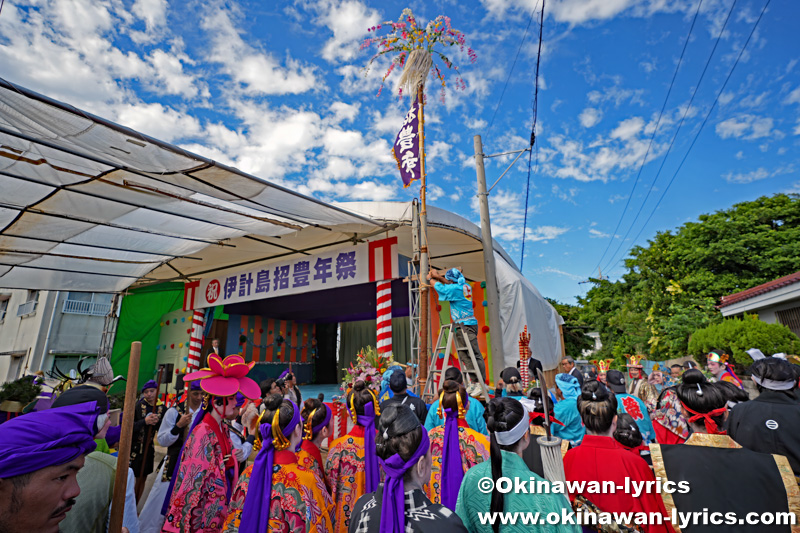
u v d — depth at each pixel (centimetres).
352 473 318
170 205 716
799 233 1934
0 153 501
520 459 181
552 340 1423
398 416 159
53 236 795
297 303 1513
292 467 239
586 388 233
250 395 307
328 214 772
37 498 119
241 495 247
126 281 1217
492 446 178
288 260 1191
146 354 1530
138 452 484
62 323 1609
